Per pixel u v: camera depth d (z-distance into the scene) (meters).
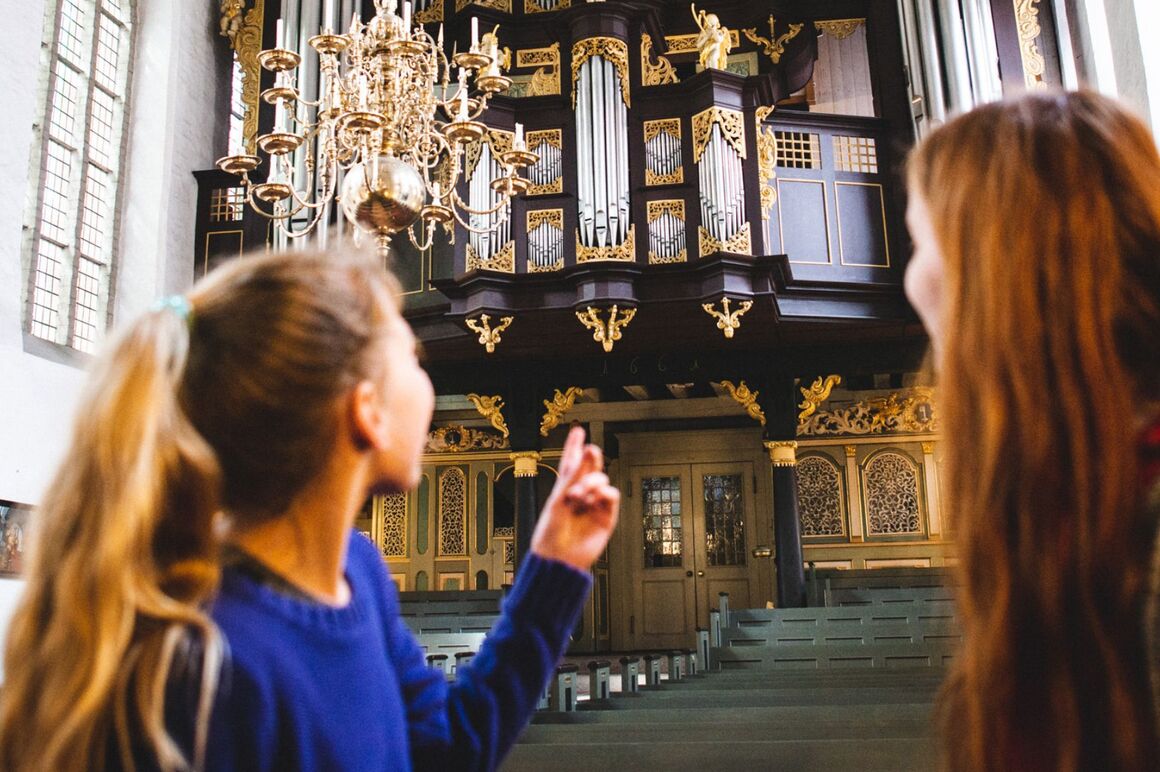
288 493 0.97
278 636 0.90
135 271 11.32
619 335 10.24
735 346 12.09
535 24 11.52
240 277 1.01
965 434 0.82
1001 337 0.79
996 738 0.76
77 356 10.41
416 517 15.44
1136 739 0.70
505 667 1.22
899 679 6.84
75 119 10.97
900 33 12.02
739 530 15.14
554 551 1.28
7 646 0.84
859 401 14.34
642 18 11.05
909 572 12.13
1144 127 0.86
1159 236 0.80
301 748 0.87
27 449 8.78
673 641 14.96
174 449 0.86
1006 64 11.06
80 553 0.81
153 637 0.80
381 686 1.00
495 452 15.39
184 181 12.05
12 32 8.77
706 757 3.71
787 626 9.75
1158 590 0.71
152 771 0.77
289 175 6.29
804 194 11.23
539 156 10.78
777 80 11.39
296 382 0.95
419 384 1.10
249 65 12.70
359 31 6.27
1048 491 0.76
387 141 5.96
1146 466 0.76
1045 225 0.80
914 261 0.96
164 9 12.08
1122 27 7.36
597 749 3.79
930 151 0.93
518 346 11.95
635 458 15.66
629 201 10.60
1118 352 0.79
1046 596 0.74
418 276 11.53
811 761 3.65
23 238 9.99
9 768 0.79
